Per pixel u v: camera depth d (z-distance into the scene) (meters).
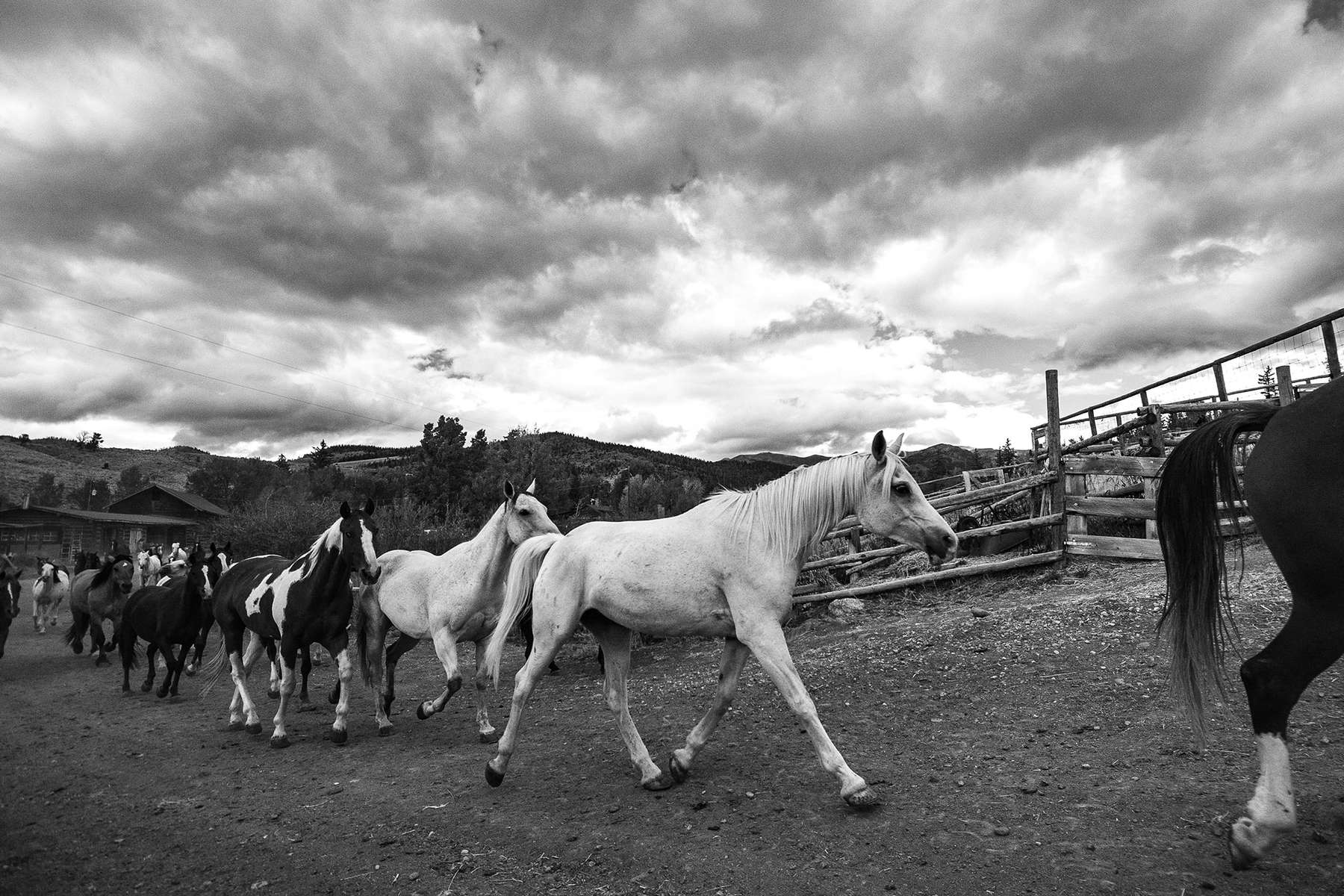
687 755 4.40
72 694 9.23
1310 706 4.32
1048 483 9.41
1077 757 4.12
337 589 6.30
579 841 3.64
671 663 8.61
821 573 10.80
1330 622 2.69
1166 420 12.61
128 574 11.91
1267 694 2.78
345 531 6.20
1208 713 4.45
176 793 4.99
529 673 4.61
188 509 52.81
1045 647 6.12
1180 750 4.01
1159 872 2.85
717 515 4.39
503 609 5.27
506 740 4.56
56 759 6.05
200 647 10.29
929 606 8.92
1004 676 5.71
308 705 7.91
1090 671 5.48
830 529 4.32
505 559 6.27
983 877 2.94
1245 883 2.72
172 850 3.95
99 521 43.78
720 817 3.81
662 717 6.12
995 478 16.17
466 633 6.41
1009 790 3.78
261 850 3.84
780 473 4.97
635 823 3.83
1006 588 8.94
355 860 3.61
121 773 5.57
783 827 3.61
